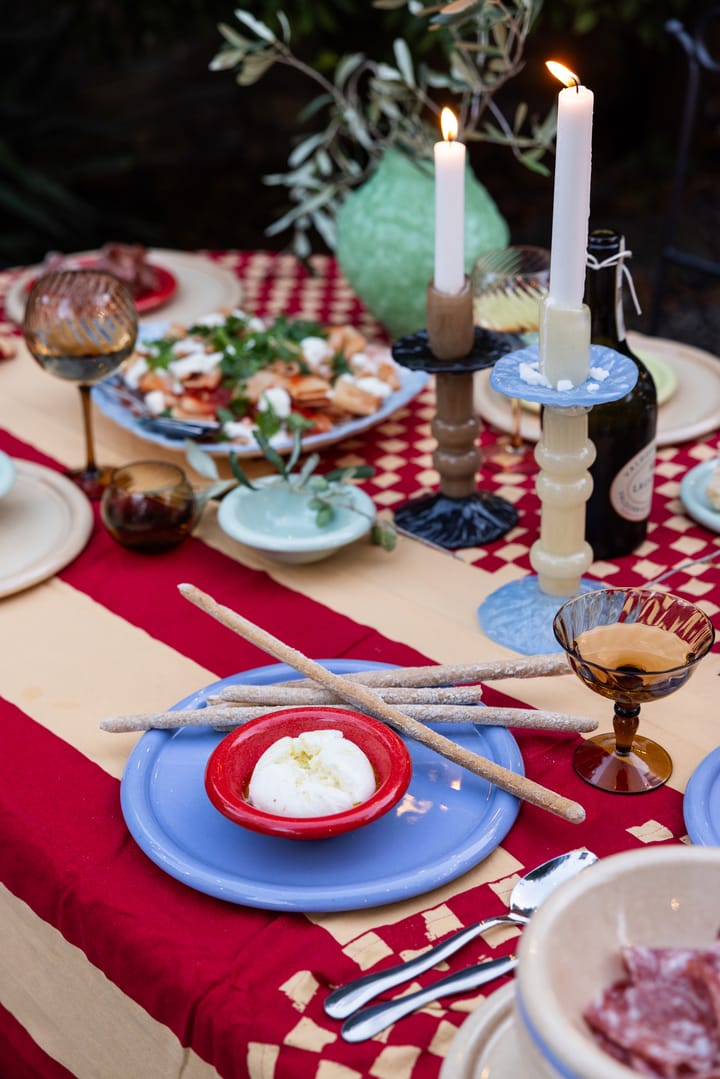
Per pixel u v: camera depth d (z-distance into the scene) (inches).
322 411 52.4
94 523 48.2
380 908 29.0
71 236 156.0
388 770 30.3
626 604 33.2
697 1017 21.0
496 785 31.2
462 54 55.3
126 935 29.0
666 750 34.0
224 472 51.0
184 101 178.7
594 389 34.9
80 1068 34.0
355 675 35.8
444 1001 26.2
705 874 22.6
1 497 47.8
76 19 147.8
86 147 170.9
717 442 52.0
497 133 58.0
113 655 39.9
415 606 41.8
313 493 44.1
